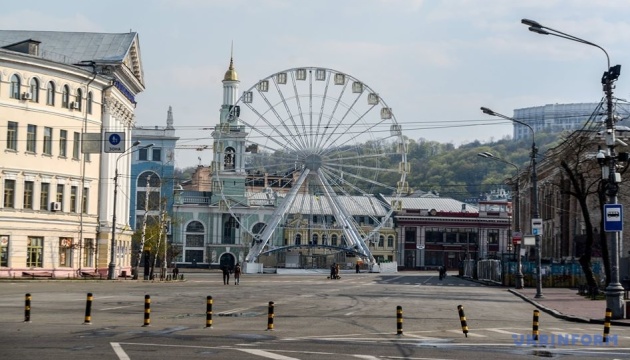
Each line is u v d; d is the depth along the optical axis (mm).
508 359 21500
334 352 22344
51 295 49938
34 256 81125
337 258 166250
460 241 183625
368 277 118188
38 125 81188
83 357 20281
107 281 78125
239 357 20812
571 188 92438
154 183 155750
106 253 90812
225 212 159750
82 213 87000
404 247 181375
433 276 132375
